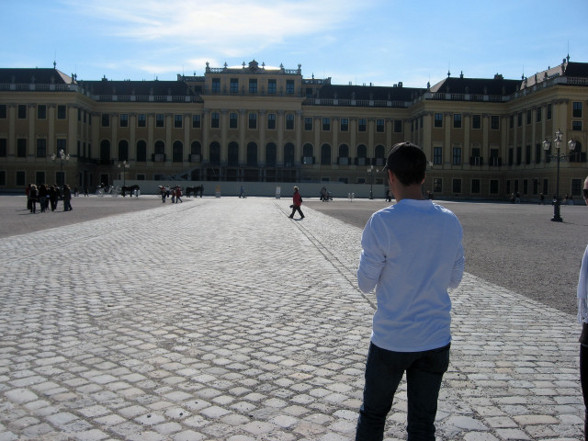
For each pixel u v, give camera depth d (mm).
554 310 9609
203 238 20766
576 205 70250
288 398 5480
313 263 14656
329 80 110062
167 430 4746
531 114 83438
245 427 4832
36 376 5969
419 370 3566
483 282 12414
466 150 92125
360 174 100500
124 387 5695
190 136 98812
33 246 17453
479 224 31500
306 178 100125
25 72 91812
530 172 82938
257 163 98500
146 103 97750
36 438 4566
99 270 13055
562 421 5059
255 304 9617
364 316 8828
